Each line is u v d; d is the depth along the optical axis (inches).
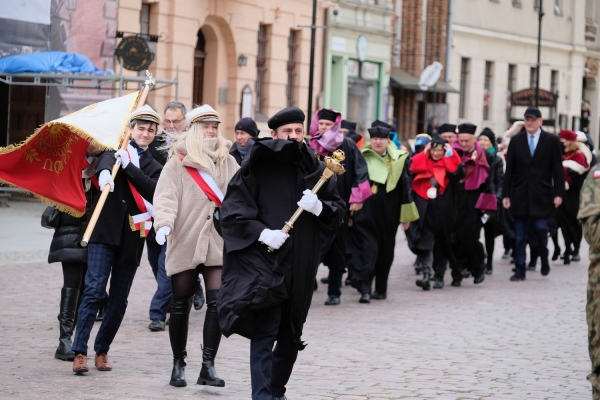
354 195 629.0
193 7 1387.8
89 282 413.7
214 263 398.3
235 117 1513.3
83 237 400.5
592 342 269.7
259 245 334.6
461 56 2263.8
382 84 1951.3
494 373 443.5
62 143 428.5
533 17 2551.7
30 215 1042.1
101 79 1026.1
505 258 991.0
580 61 2810.0
